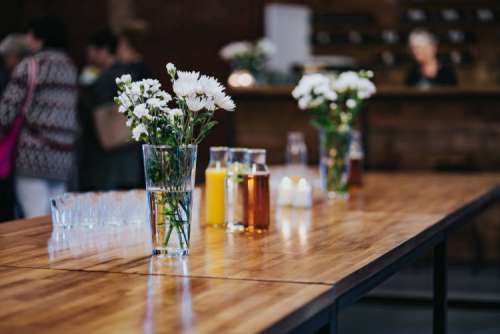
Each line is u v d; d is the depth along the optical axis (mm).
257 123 7074
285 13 12156
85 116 5984
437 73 7816
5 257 2146
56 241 2383
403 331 4898
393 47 11734
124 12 11391
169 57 11672
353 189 4027
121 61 6020
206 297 1720
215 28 11773
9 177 4961
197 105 2131
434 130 6934
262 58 7859
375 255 2199
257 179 2641
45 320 1533
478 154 6895
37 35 5012
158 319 1544
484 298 5062
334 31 11883
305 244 2389
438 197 3680
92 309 1615
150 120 2162
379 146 6988
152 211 2176
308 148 7023
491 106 6879
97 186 6031
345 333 4844
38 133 4953
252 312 1596
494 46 11469
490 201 4043
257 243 2406
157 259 2137
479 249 6578
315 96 3664
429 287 5863
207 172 2725
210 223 2729
